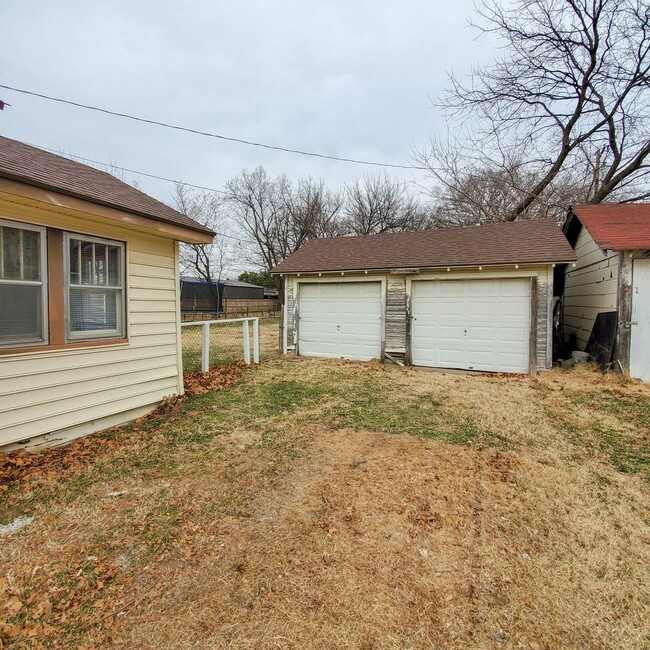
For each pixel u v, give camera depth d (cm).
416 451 378
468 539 244
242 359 925
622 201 1463
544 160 1511
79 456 369
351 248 1047
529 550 235
